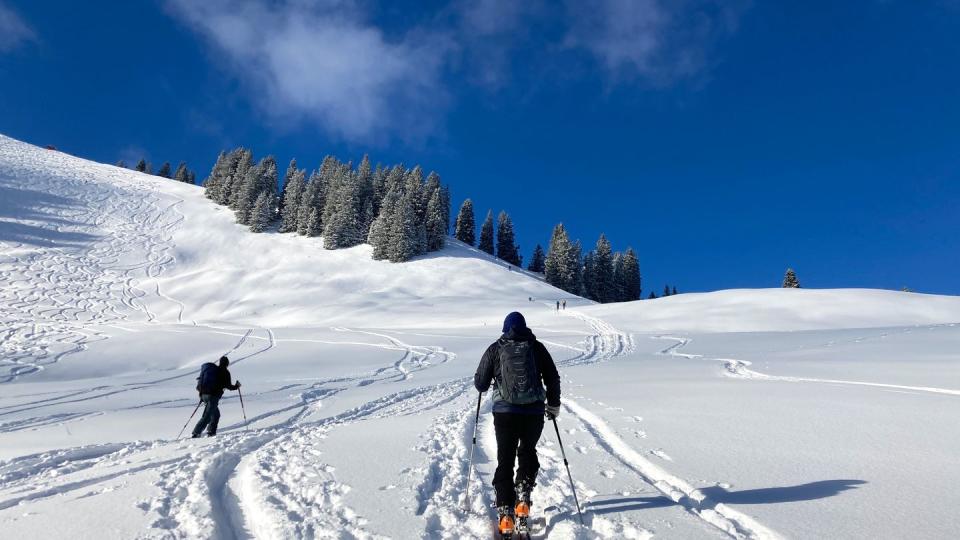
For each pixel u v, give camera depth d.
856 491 4.05
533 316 47.03
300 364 23.81
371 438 7.00
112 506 4.17
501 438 3.77
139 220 78.25
